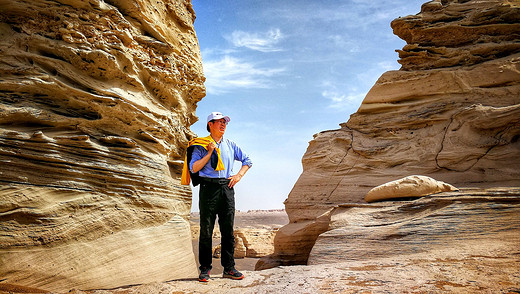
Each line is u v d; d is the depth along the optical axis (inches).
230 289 131.8
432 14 487.8
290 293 115.3
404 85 460.8
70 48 239.1
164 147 290.0
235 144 182.4
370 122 474.3
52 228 193.5
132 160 251.3
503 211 215.6
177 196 297.4
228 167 170.6
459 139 385.1
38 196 194.9
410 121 433.7
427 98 442.3
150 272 228.7
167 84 314.2
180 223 286.0
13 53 224.7
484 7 462.0
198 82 373.4
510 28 443.5
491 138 366.6
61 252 191.9
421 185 304.3
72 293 152.2
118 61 262.5
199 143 166.1
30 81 219.1
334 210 328.5
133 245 228.2
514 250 169.3
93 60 248.5
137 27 295.1
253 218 2625.5
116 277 207.2
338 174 453.4
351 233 260.4
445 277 127.3
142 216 245.8
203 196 160.9
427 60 474.3
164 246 253.8
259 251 928.9
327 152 479.5
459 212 230.1
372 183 416.8
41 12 240.1
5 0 229.5
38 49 235.9
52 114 225.0
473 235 205.0
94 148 229.6
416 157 405.1
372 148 441.4
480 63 433.1
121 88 265.4
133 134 269.9
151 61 297.0
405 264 157.9
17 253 176.6
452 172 372.5
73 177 214.2
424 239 218.5
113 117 255.8
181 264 263.1
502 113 360.5
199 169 156.3
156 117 292.2
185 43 356.8
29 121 217.5
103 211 221.5
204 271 159.0
